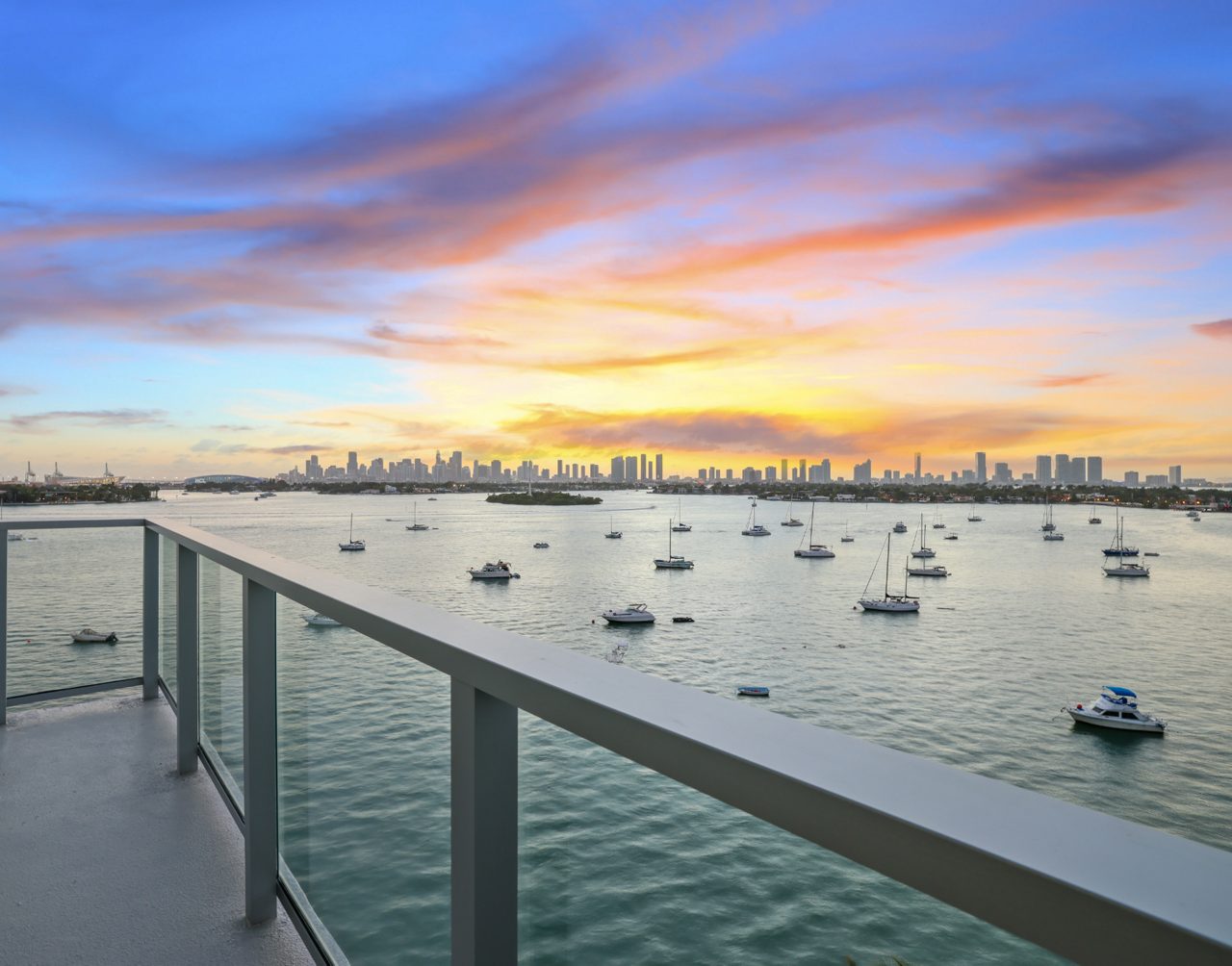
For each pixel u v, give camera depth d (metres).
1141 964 0.22
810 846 0.39
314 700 1.16
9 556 2.57
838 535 86.88
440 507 143.75
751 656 27.86
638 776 0.49
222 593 1.80
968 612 37.38
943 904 0.30
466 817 0.65
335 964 1.12
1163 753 11.94
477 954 0.64
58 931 1.35
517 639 0.68
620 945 0.49
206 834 1.73
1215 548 60.41
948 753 12.98
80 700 2.71
